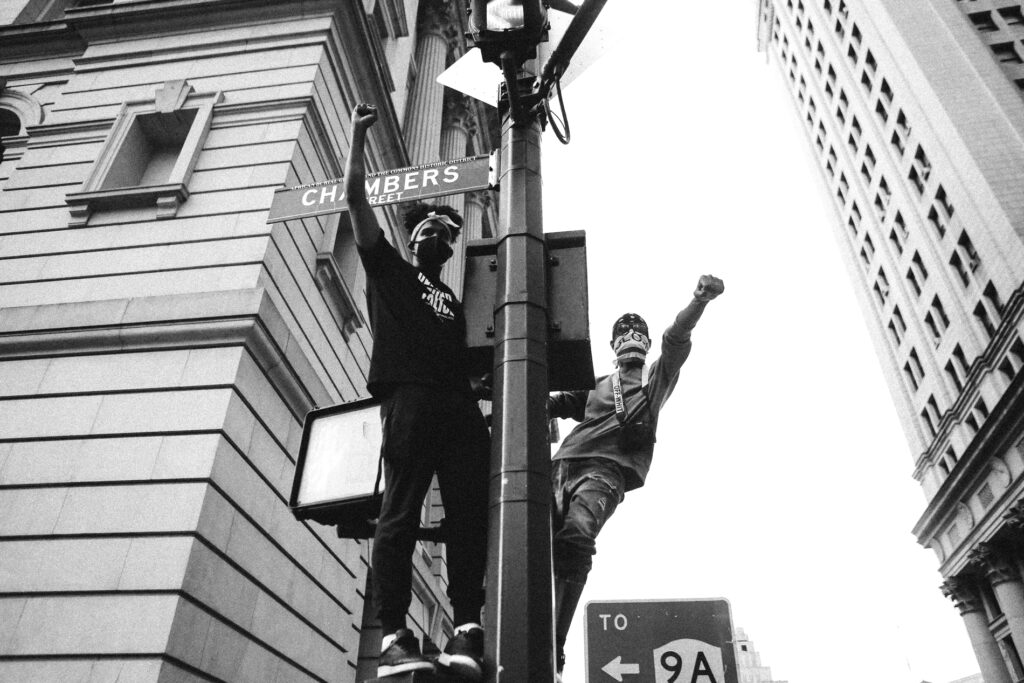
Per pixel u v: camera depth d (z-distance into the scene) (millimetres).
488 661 1943
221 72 11578
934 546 45062
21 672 6422
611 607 3850
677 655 3684
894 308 48625
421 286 3014
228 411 7938
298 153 10570
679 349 3311
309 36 11805
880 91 45719
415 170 3516
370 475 2879
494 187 3314
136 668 6336
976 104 38312
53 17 14672
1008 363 34094
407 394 2676
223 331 8453
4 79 12953
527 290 2629
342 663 10297
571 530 3037
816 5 53844
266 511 8445
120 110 11266
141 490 7449
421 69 22391
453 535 2611
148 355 8523
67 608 6754
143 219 9953
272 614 8273
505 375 2438
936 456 43281
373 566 2375
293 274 10031
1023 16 42562
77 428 7996
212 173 10305
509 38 3162
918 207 42156
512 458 2238
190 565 6926
